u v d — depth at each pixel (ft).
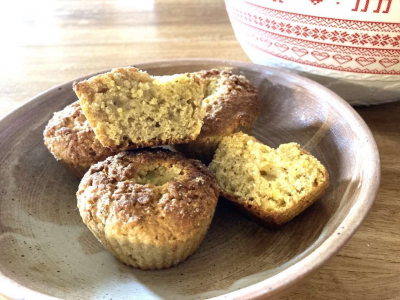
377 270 0.49
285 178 0.56
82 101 0.53
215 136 0.63
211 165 0.61
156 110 0.56
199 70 0.77
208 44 1.08
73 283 0.46
